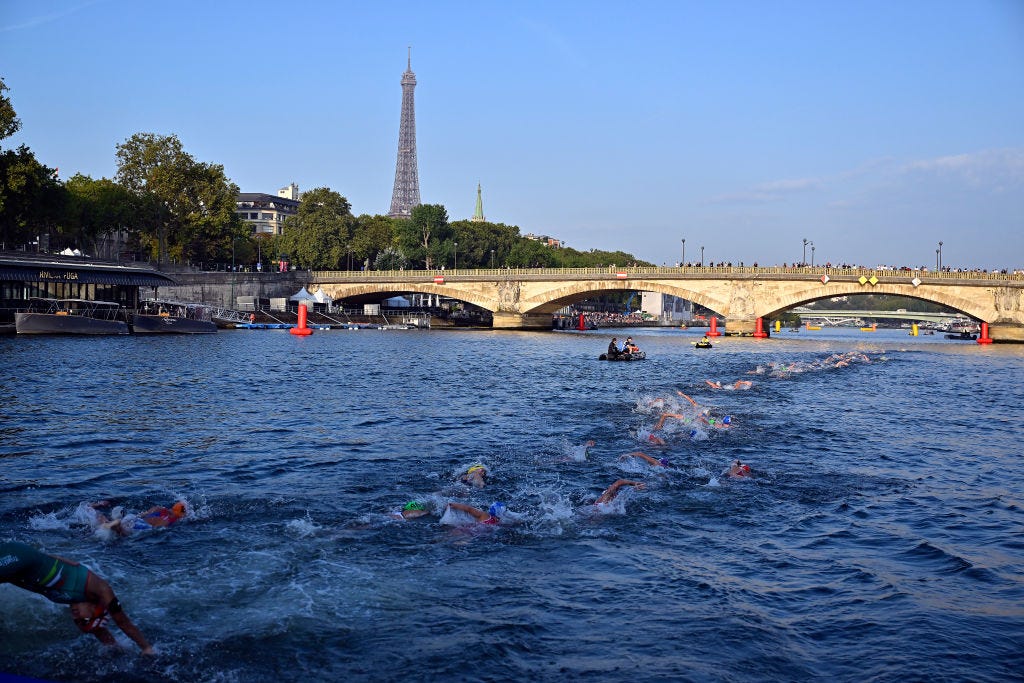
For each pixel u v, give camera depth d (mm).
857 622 11578
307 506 17109
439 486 19312
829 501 18734
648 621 11453
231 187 157500
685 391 42750
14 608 11141
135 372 47906
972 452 26312
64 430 26406
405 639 10695
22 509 16391
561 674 9852
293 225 187375
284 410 32781
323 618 11258
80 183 137625
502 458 22812
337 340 100938
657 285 135500
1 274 85312
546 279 143000
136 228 133125
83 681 9383
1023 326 116875
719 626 11312
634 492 18562
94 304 96875
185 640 10477
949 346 118562
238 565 13195
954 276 119562
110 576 12516
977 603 12422
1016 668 10203
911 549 15164
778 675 9930
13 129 97688
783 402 38594
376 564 13484
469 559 13891
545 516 16531
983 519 17516
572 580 13016
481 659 10164
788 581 13234
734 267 130875
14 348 65000
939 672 10039
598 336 136000
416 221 191125
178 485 18938
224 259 167375
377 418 30875
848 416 34312
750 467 21703
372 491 18656
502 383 46719
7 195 97375
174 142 136375
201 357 62656
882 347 111938
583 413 32844
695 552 14617
